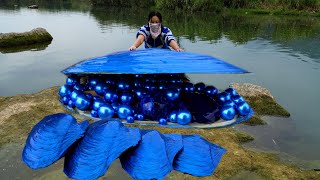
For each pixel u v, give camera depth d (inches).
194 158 91.7
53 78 419.5
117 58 135.1
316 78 431.5
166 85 147.6
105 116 132.4
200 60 130.3
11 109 306.0
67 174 85.0
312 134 287.4
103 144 87.7
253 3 1315.2
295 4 1245.7
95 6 1596.9
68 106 142.3
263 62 508.1
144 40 205.6
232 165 231.9
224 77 425.1
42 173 219.5
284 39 716.7
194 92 150.9
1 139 259.3
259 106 334.0
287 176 222.2
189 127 129.6
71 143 87.8
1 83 398.0
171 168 85.7
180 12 1280.8
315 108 339.3
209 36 746.8
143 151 88.8
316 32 821.9
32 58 525.0
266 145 268.4
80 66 128.6
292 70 466.6
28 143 90.0
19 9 1386.6
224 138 269.4
